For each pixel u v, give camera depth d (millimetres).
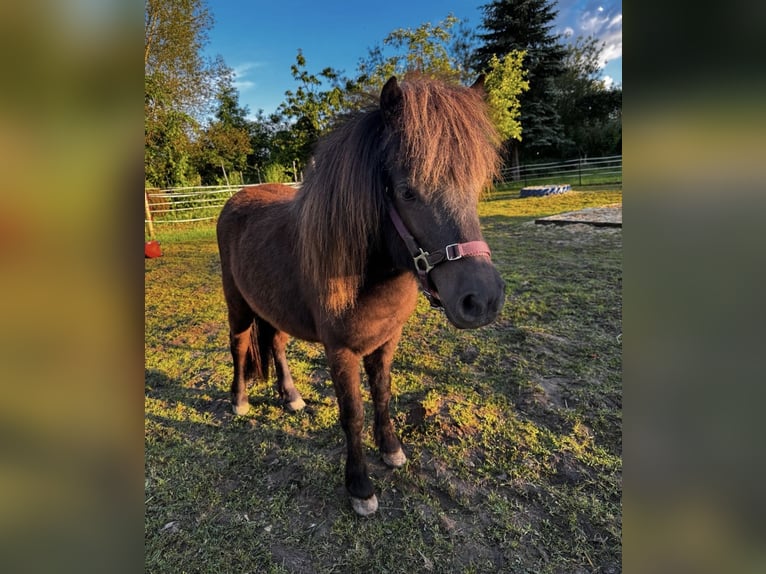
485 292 1186
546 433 2211
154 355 3430
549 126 21953
